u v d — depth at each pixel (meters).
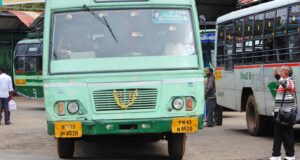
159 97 9.50
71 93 9.50
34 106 29.61
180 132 9.53
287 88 10.33
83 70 9.55
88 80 9.48
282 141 11.16
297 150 12.27
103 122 9.44
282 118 10.31
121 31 9.80
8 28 37.19
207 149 12.35
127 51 9.68
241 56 15.48
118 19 9.88
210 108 17.78
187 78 9.59
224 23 16.88
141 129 9.49
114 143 13.62
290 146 10.52
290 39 12.50
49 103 9.57
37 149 12.60
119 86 9.47
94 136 10.63
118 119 9.46
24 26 36.81
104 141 13.77
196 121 9.57
